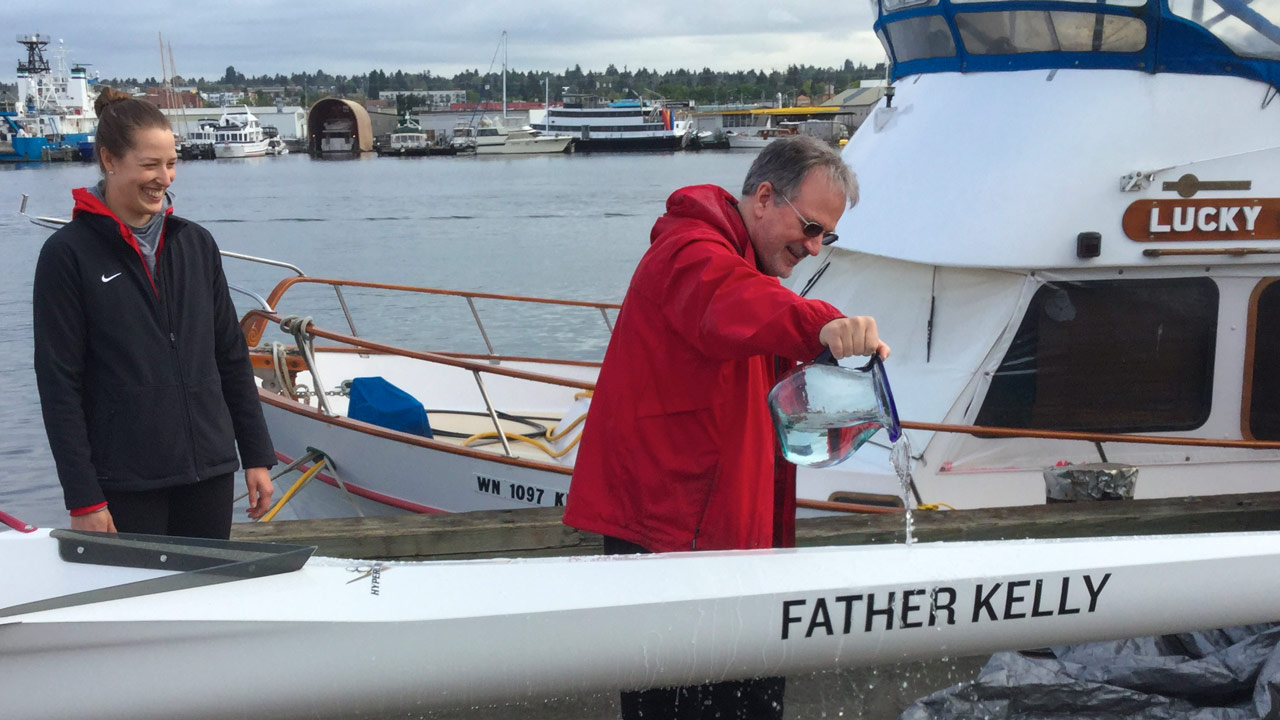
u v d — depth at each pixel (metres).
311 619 2.50
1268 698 3.10
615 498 2.65
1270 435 5.41
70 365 2.84
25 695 2.42
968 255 5.16
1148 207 5.05
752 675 2.75
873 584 2.74
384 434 6.06
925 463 5.32
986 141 5.25
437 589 2.59
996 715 3.26
